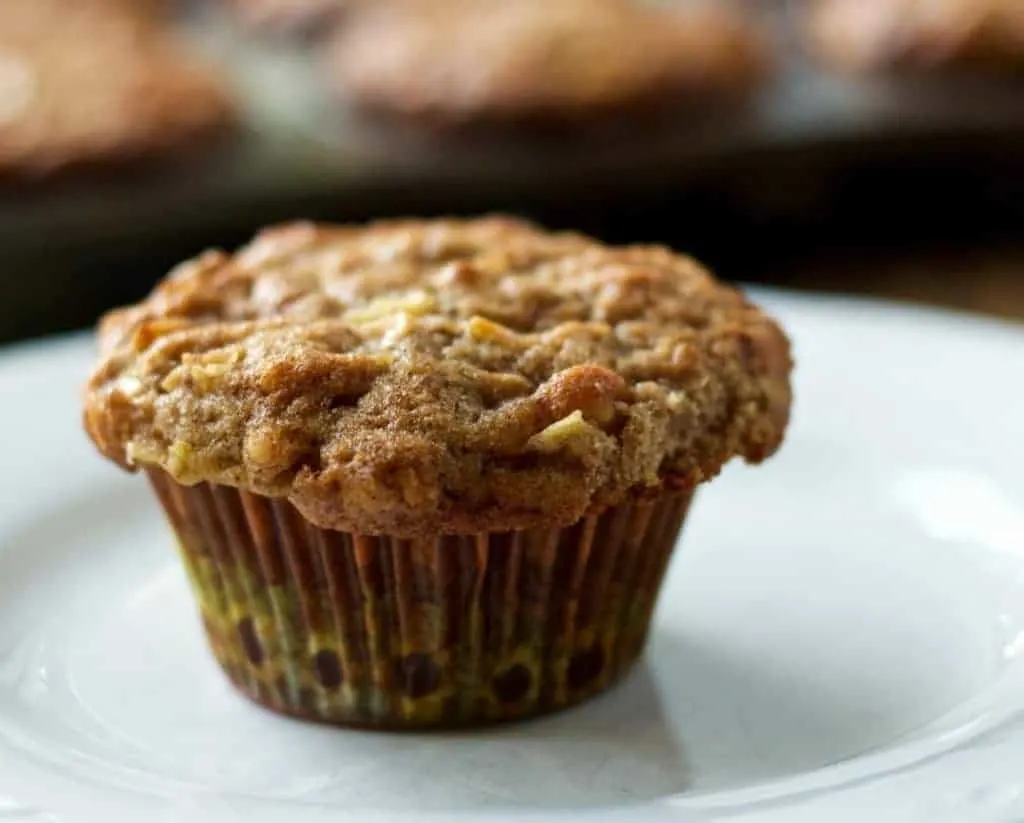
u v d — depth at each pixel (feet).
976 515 1.07
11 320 1.52
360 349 0.90
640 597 0.96
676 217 1.68
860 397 1.16
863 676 0.97
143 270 1.56
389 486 0.86
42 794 0.84
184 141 1.61
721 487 1.12
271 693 0.95
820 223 1.72
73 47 1.88
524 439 0.87
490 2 1.97
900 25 1.82
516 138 1.68
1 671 0.97
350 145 1.71
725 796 0.84
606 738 0.93
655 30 1.82
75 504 1.09
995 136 1.69
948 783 0.82
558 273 0.97
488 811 0.84
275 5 2.09
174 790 0.85
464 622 0.92
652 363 0.91
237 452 0.88
